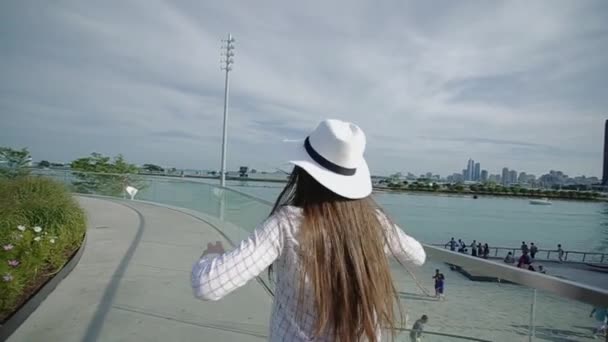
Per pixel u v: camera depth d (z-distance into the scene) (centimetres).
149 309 325
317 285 89
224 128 2094
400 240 110
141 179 1320
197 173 2641
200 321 306
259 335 285
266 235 93
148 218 867
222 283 87
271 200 449
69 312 312
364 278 92
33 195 562
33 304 315
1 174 711
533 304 149
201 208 974
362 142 100
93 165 2673
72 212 546
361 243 94
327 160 97
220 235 678
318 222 93
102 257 498
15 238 349
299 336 92
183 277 419
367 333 92
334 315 90
